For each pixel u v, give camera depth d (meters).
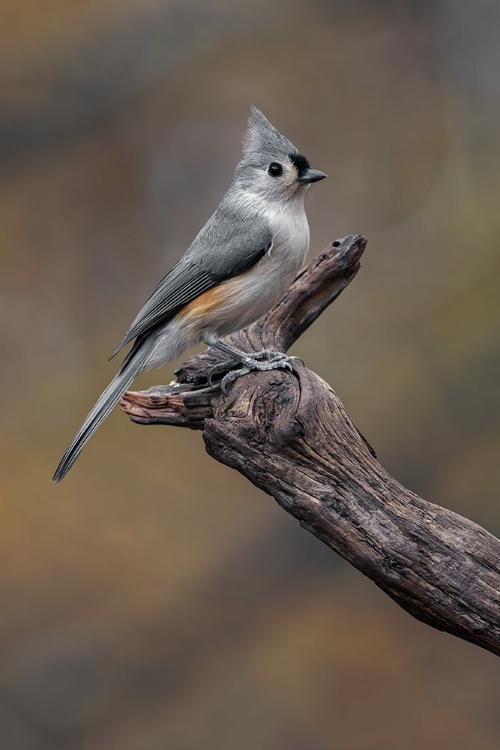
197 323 7.53
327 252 7.98
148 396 7.12
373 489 5.82
